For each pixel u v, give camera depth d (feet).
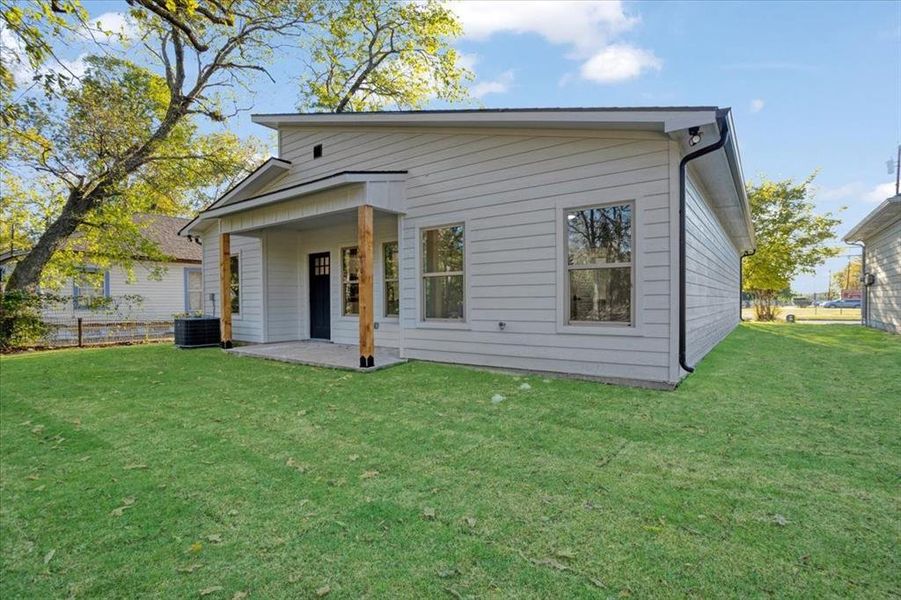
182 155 45.16
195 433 12.87
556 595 5.89
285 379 20.36
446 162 22.98
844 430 12.10
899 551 6.67
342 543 7.19
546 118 18.20
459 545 7.05
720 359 24.47
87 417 14.67
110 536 7.60
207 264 40.19
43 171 33.86
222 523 7.91
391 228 28.76
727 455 10.43
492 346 21.48
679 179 17.21
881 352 27.27
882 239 44.65
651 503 8.22
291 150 32.09
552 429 12.51
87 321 50.06
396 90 58.95
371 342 22.16
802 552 6.66
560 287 19.34
